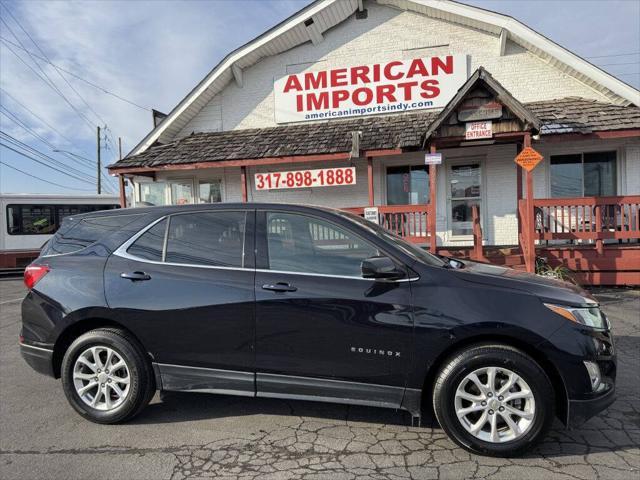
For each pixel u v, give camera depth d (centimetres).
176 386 359
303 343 334
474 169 1141
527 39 1070
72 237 403
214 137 1258
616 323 634
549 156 1095
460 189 1152
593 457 306
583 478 281
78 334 385
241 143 1178
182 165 1128
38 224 1634
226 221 373
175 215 384
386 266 318
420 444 329
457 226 1153
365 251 344
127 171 1162
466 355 311
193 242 372
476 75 851
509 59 1126
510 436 306
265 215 369
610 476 283
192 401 414
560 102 1066
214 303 347
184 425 365
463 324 310
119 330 367
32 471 301
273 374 342
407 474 290
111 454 322
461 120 894
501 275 348
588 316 315
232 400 414
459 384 312
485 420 310
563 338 303
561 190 1098
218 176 1321
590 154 1082
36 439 347
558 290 328
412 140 996
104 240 389
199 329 350
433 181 942
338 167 1214
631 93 1016
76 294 370
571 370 301
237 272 353
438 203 1159
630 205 880
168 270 363
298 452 320
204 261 363
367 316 325
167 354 356
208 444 334
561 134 923
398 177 1191
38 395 438
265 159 1085
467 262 422
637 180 1041
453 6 1105
